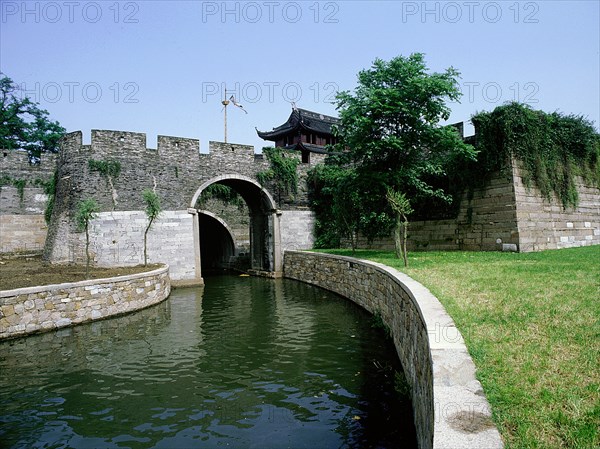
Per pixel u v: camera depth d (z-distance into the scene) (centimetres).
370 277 1316
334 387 732
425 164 1667
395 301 941
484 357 410
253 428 595
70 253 1877
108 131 1967
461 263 1219
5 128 3027
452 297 684
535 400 323
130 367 862
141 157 2027
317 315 1330
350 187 1756
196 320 1292
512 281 820
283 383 759
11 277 1352
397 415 617
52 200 2322
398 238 1502
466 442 252
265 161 2470
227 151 2295
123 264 1933
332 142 4178
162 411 658
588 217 1894
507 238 1562
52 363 888
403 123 1580
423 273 1008
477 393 325
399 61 1530
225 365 867
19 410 665
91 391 739
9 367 865
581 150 1895
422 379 504
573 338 459
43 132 3256
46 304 1146
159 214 2038
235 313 1397
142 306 1472
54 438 577
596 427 279
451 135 1536
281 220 2486
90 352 964
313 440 555
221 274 2795
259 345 1007
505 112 1603
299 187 2591
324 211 2609
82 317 1235
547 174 1694
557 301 616
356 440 550
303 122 3878
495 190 1619
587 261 1083
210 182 2214
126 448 548
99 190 1925
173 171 2103
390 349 934
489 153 1628
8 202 2270
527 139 1622
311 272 2064
